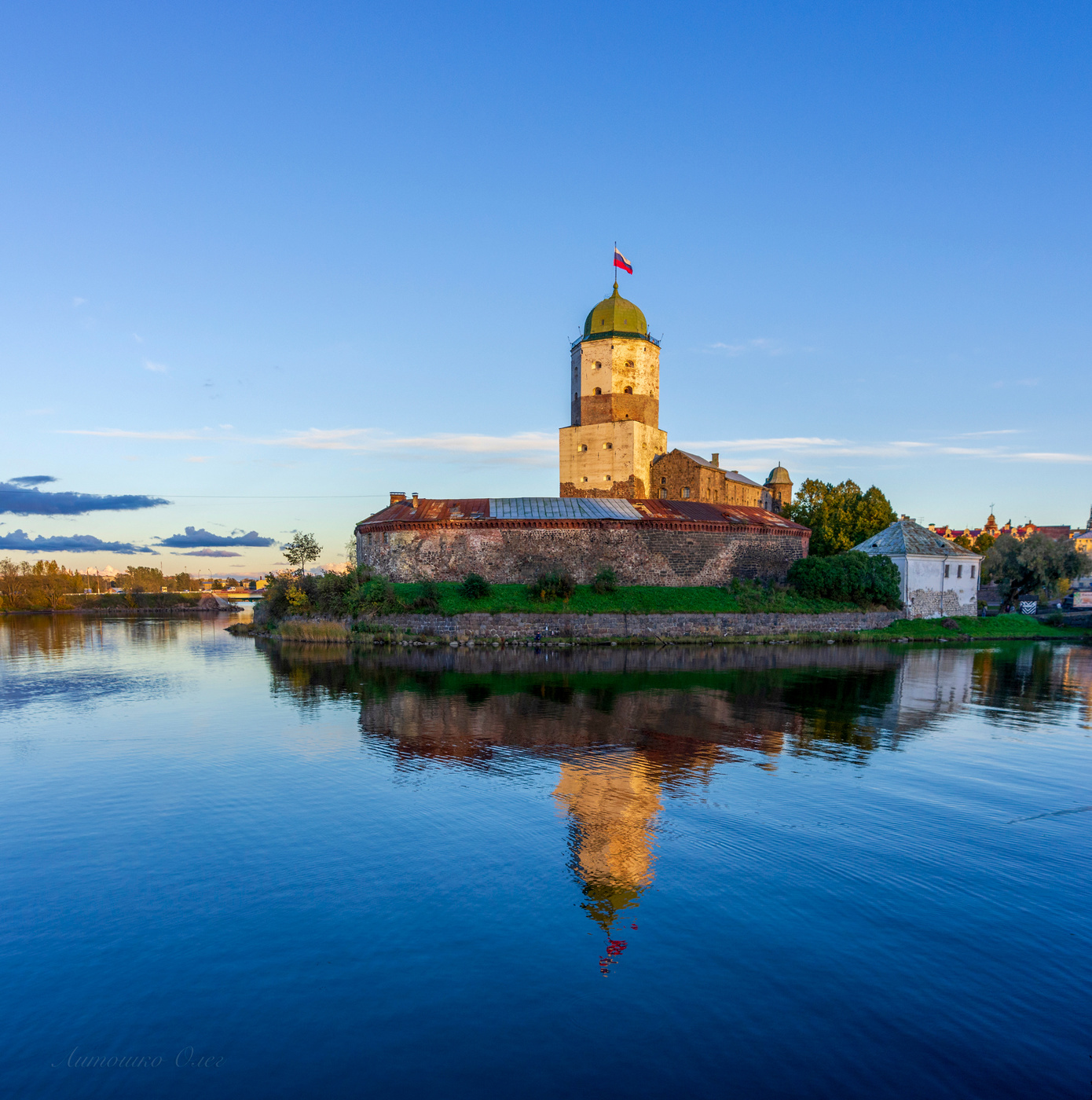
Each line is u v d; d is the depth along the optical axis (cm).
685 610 6228
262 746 2612
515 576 6681
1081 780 2234
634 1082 939
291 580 7906
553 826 1819
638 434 8250
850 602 6969
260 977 1177
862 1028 1050
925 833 1786
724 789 2106
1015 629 7275
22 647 6794
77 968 1207
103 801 2031
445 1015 1078
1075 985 1159
